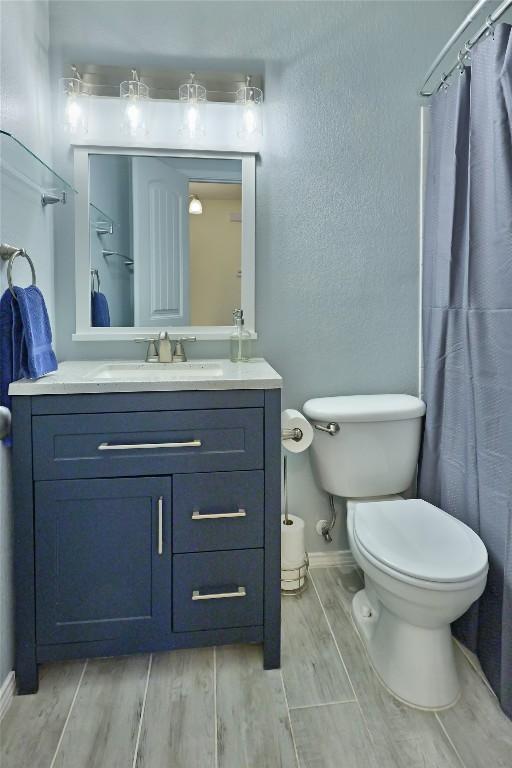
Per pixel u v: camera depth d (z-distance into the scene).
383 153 1.96
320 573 2.01
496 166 1.40
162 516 1.39
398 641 1.39
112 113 1.84
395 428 1.79
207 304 1.94
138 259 1.90
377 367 2.02
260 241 1.94
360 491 1.80
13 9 1.45
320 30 1.91
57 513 1.36
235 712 1.30
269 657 1.46
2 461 1.34
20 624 1.36
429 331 1.85
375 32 1.93
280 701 1.34
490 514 1.45
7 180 1.40
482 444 1.49
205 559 1.42
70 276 1.87
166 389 1.37
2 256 1.34
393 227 1.99
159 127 1.86
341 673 1.45
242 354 1.83
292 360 1.99
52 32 1.80
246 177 1.91
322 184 1.94
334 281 1.98
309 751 1.18
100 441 1.36
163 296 1.92
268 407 1.42
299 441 1.69
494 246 1.43
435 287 1.78
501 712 1.30
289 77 1.91
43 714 1.30
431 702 1.31
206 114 1.88
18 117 1.49
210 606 1.43
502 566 1.38
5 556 1.36
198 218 1.91
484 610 1.46
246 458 1.42
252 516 1.43
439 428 1.77
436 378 1.76
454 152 1.64
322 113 1.93
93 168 1.86
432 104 1.86
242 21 1.88
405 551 1.34
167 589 1.41
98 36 1.82
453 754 1.17
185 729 1.25
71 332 1.88
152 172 1.88
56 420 1.34
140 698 1.36
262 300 1.96
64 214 1.85
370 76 1.94
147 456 1.38
